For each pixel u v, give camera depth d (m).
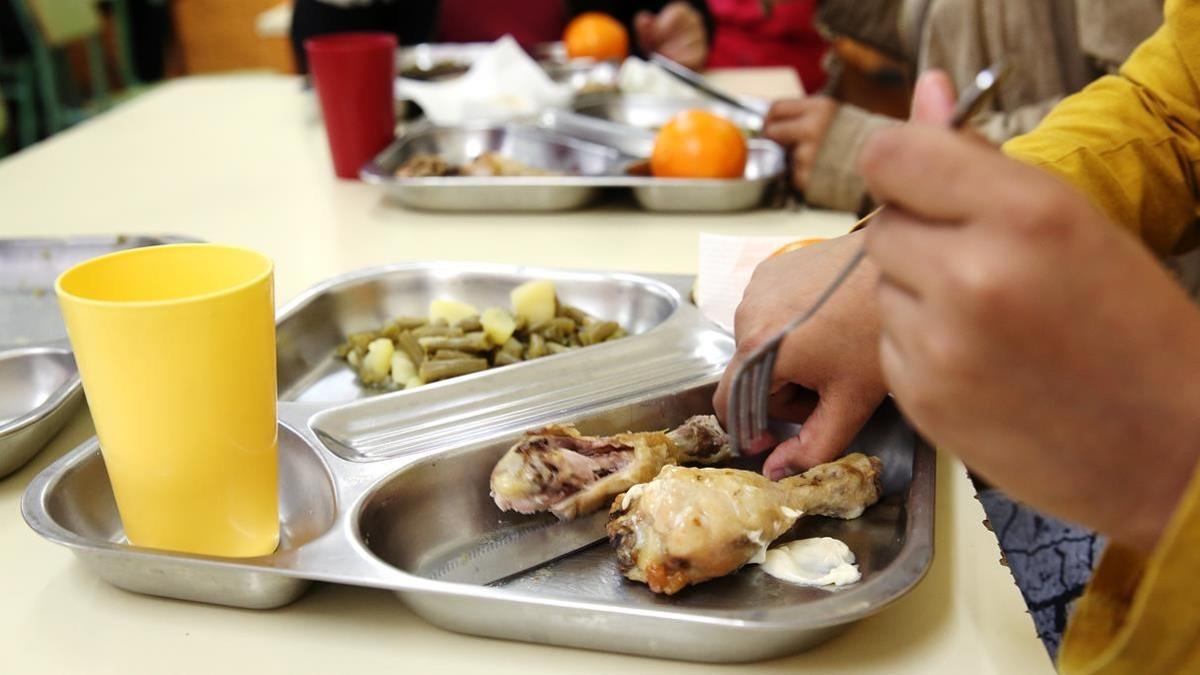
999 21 1.22
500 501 0.69
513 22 1.92
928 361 0.40
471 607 0.56
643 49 1.76
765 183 1.08
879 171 0.40
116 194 1.17
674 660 0.56
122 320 0.55
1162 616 0.44
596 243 1.03
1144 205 0.80
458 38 1.92
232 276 0.63
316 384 0.86
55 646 0.57
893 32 1.60
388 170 1.16
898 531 0.67
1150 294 0.38
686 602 0.61
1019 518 0.88
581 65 1.62
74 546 0.59
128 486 0.60
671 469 0.64
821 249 0.74
